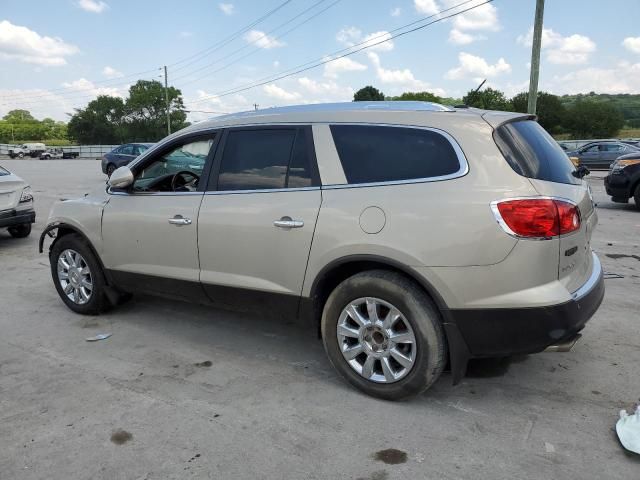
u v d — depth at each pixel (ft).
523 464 8.83
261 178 12.23
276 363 12.92
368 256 10.44
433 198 9.93
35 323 15.97
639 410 9.67
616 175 37.24
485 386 11.52
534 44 67.97
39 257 25.43
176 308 17.10
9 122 493.36
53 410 10.77
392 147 10.73
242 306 12.74
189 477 8.65
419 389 10.42
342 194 10.92
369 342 10.91
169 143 14.14
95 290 15.92
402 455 9.13
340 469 8.79
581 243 10.32
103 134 319.47
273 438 9.70
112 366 12.87
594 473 8.58
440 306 9.96
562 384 11.57
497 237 9.39
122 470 8.84
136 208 14.30
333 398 11.12
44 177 82.17
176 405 10.92
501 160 9.77
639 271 20.88
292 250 11.47
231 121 13.11
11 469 8.89
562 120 217.56
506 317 9.57
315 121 11.74
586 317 9.99
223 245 12.54
